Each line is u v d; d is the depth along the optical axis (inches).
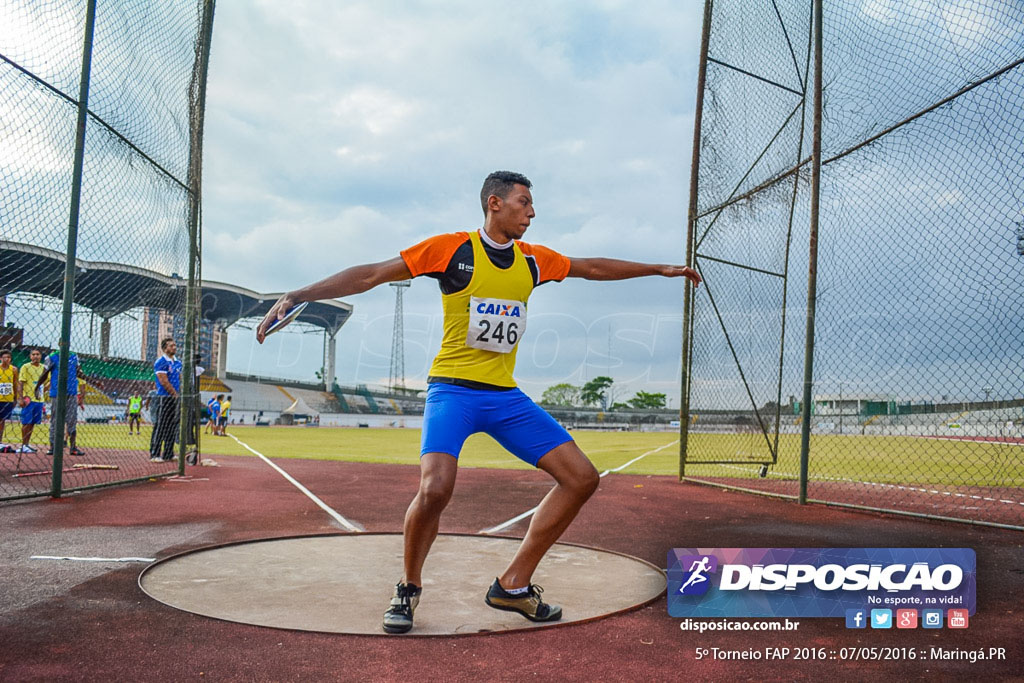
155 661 89.1
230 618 106.5
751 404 354.0
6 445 406.6
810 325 259.1
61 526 186.9
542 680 85.2
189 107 316.5
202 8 314.0
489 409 108.1
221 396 923.4
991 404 351.6
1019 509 242.7
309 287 95.7
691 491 292.0
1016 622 111.6
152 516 206.8
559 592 127.0
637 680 85.7
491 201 110.3
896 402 391.2
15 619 105.7
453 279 107.0
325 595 122.0
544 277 113.6
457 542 174.4
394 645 96.7
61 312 242.5
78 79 230.2
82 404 421.1
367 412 2481.5
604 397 2768.2
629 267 120.9
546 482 325.4
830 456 553.6
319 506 235.9
